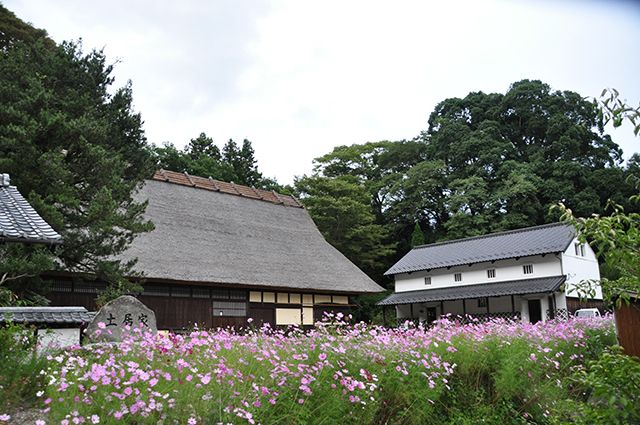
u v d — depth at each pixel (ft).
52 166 34.09
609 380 10.84
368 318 96.22
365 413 14.92
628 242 10.21
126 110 44.55
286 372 14.37
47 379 13.12
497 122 119.03
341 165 126.72
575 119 116.16
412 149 126.11
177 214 66.80
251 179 131.03
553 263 77.61
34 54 41.52
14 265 28.63
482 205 108.78
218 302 57.57
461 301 84.99
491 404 18.80
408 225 122.93
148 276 50.16
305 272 67.46
